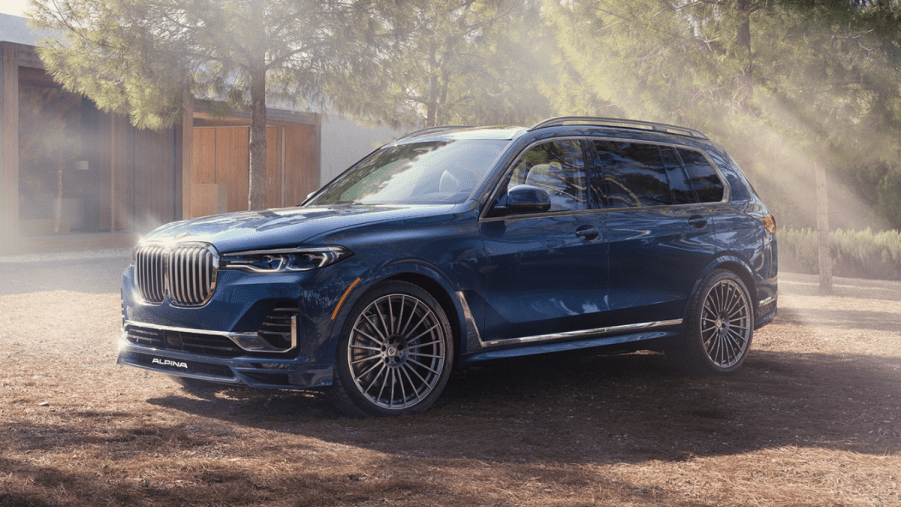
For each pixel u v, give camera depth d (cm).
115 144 1841
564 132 557
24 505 285
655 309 573
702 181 630
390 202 523
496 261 488
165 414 441
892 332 877
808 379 605
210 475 330
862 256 1908
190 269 447
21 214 1725
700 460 384
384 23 1227
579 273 527
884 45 961
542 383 570
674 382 582
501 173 511
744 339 638
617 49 1111
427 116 1748
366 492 318
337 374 437
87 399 473
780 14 1000
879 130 996
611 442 414
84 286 1150
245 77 1280
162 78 1149
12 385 505
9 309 900
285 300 426
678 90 1066
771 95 1002
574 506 311
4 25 1622
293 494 311
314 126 2345
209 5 1120
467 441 405
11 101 1502
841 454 402
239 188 2508
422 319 462
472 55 1689
